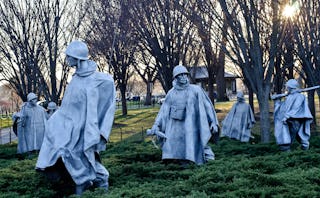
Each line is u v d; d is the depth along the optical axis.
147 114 37.28
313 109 23.38
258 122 27.41
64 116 7.53
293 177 7.14
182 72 10.30
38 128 16.25
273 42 15.43
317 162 9.27
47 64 19.81
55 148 7.32
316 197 6.12
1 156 15.72
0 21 18.77
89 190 7.05
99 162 7.73
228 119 19.47
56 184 8.03
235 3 15.12
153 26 18.09
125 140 19.42
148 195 6.32
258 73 15.88
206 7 15.26
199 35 17.77
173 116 10.30
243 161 8.89
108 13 21.83
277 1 14.86
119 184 8.00
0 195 7.30
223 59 28.06
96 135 7.30
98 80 7.61
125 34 21.38
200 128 10.16
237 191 6.39
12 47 19.48
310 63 17.47
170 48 18.23
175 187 6.89
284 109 12.87
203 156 10.09
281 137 12.70
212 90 28.86
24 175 8.86
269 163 8.65
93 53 22.56
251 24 15.16
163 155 10.29
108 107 7.59
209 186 6.80
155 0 17.66
